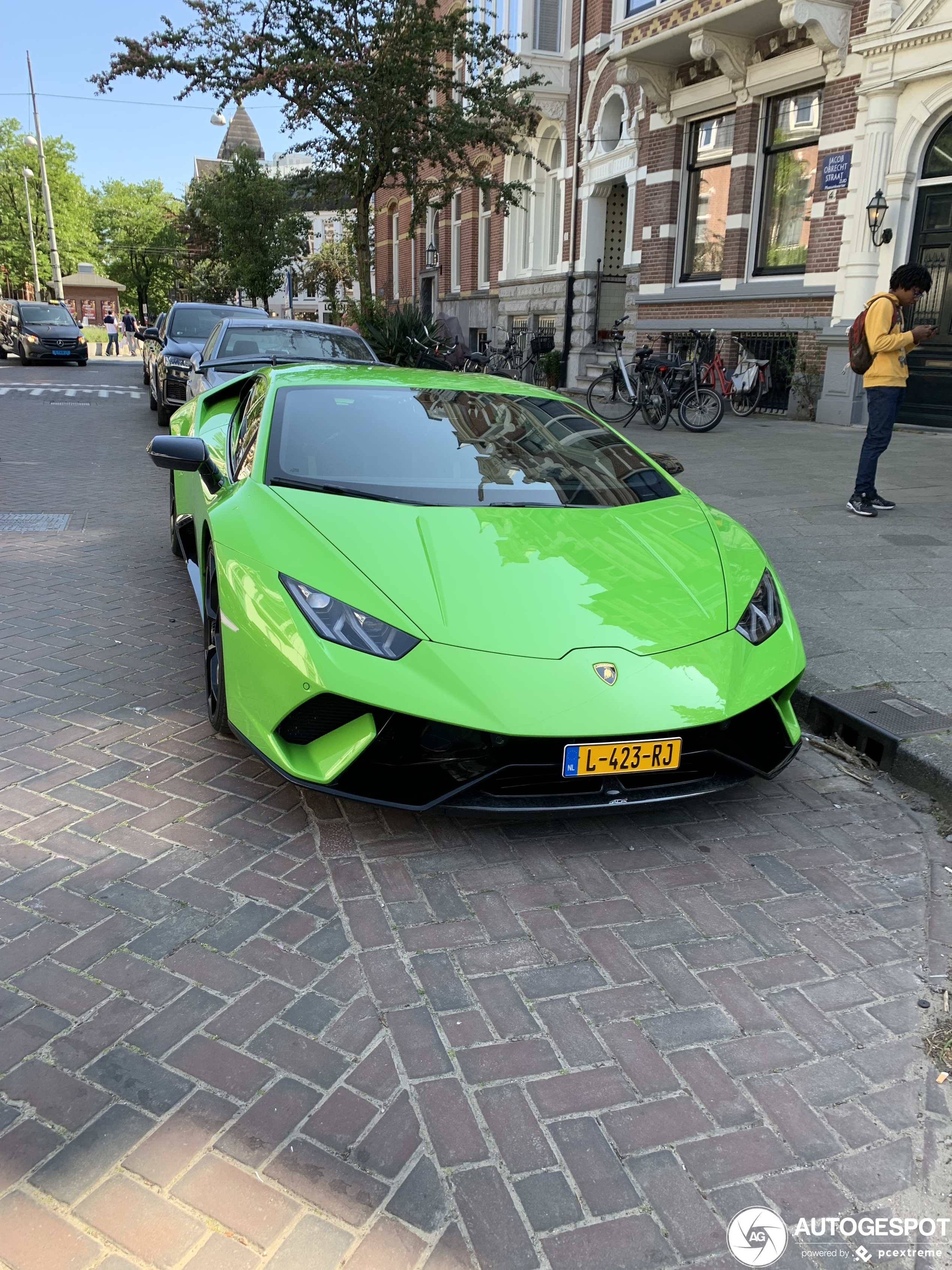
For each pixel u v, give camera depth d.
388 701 2.54
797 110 13.73
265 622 2.77
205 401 5.16
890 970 2.43
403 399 4.04
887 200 12.02
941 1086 2.04
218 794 3.15
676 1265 1.62
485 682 2.59
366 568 2.86
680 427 13.53
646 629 2.85
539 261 22.19
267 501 3.22
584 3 18.91
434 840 2.95
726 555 3.39
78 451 11.05
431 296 29.80
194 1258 1.59
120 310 75.81
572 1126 1.90
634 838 3.05
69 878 2.65
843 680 4.18
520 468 3.69
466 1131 1.87
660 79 15.53
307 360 7.85
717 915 2.64
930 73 11.23
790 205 14.09
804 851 3.02
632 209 17.58
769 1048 2.14
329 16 14.95
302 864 2.78
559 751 2.61
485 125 16.72
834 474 9.12
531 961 2.40
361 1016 2.18
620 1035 2.16
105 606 5.13
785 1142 1.88
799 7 11.90
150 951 2.36
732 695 2.78
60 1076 1.96
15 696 3.88
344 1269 1.58
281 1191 1.72
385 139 15.49
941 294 11.83
